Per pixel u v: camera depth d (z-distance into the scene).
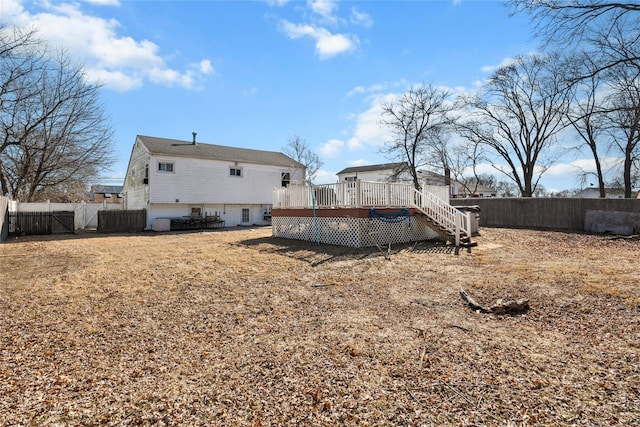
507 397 2.56
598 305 4.63
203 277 6.84
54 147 20.78
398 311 4.73
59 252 10.51
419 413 2.38
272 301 5.25
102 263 8.44
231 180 23.34
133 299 5.37
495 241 11.71
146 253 10.12
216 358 3.32
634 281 5.65
